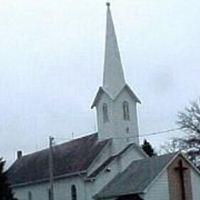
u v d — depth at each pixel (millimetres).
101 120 71500
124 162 68188
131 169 66625
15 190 80875
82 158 70625
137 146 69438
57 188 72750
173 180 61750
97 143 71312
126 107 71062
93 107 72688
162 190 60938
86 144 73375
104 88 71250
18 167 84375
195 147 75625
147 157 69000
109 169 67312
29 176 79250
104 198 65000
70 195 70188
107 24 72938
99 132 71562
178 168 62094
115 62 71750
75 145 75500
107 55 72062
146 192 60031
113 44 72312
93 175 66750
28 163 83188
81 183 68312
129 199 61906
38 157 82062
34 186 77562
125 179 65000
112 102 70375
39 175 76938
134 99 71562
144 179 61781
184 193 61875
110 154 69375
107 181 67062
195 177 62906
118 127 70062
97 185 66562
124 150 68562
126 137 70312
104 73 71938
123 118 70562
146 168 64062
